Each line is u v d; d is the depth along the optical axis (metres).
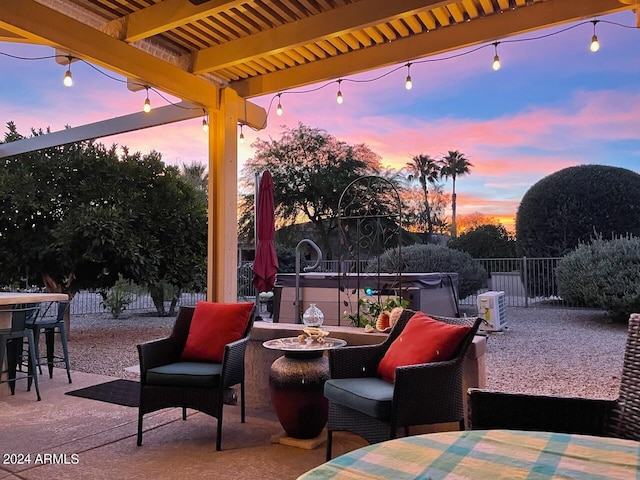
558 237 11.31
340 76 4.88
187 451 3.08
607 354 6.05
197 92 4.95
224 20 4.24
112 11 4.04
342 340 3.50
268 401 4.07
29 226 8.43
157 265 8.66
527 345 6.71
